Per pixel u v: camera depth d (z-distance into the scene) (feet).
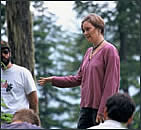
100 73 16.25
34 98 18.39
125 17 77.71
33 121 12.74
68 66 89.15
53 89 86.17
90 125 16.35
